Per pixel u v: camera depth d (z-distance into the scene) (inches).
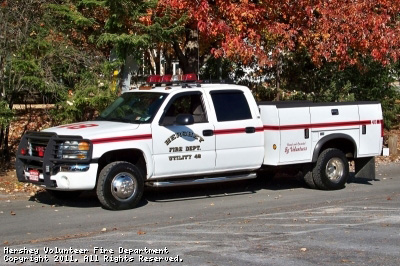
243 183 531.8
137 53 547.2
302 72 748.6
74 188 399.9
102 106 521.7
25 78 501.4
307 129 476.4
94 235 348.2
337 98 714.8
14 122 648.4
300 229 358.6
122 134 407.8
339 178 500.4
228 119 450.6
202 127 437.7
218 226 368.2
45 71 514.6
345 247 316.5
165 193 485.7
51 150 403.9
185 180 437.1
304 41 599.2
